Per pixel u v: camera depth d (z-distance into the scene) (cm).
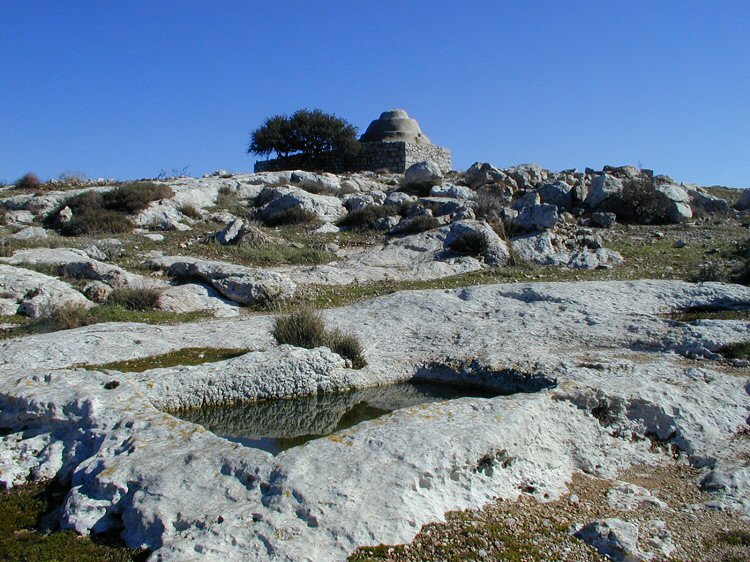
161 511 658
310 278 2031
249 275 1842
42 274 1816
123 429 816
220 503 668
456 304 1620
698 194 3159
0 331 1521
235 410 1091
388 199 3108
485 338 1390
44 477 802
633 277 2014
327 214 3052
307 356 1186
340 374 1207
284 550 609
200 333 1453
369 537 638
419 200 3012
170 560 592
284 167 4819
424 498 695
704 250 2302
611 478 851
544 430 867
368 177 4169
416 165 3441
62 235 2745
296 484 675
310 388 1171
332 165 4812
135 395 925
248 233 2523
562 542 679
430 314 1564
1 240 2334
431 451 735
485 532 675
